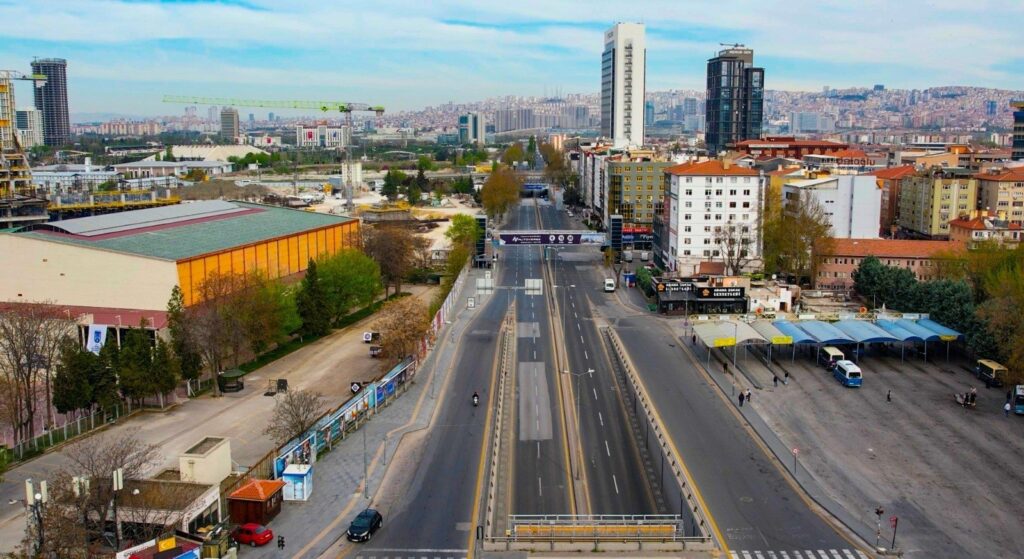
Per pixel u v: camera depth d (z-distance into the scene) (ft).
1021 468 364.79
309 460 368.48
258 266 654.53
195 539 290.76
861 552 290.35
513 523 300.40
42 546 267.59
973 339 514.68
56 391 414.82
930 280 646.33
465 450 390.83
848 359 536.83
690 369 522.47
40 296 592.19
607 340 597.52
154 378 445.37
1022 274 532.73
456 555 289.33
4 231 624.59
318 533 307.17
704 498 335.26
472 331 625.00
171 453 386.73
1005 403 451.12
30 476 360.69
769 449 388.57
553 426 422.41
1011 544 297.12
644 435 408.46
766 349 570.87
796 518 317.22
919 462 371.97
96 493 288.51
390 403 460.14
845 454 381.40
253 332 529.86
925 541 298.76
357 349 586.45
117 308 575.79
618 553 274.57
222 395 481.46
